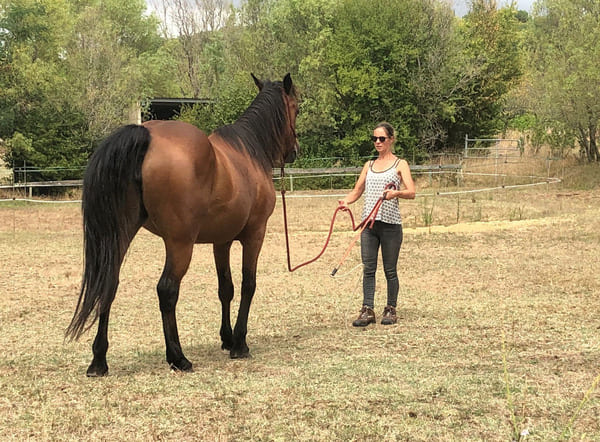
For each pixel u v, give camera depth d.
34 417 4.01
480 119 36.16
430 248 12.55
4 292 8.98
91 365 5.02
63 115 31.41
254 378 4.89
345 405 4.20
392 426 3.82
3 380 4.89
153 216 4.86
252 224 5.75
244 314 5.75
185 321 7.22
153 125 4.98
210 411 4.11
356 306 7.89
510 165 31.28
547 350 5.60
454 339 6.11
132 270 10.77
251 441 3.62
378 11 33.03
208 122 34.38
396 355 5.57
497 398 4.32
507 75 37.53
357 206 22.09
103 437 3.68
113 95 33.66
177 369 5.12
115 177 4.66
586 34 25.95
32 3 32.19
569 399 4.27
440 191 25.61
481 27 37.69
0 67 31.08
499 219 16.86
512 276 9.56
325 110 32.94
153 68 50.22
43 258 12.26
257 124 5.98
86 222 4.64
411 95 33.03
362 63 32.81
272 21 40.12
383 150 7.05
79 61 33.97
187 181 4.82
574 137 28.73
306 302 8.15
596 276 9.29
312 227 16.75
